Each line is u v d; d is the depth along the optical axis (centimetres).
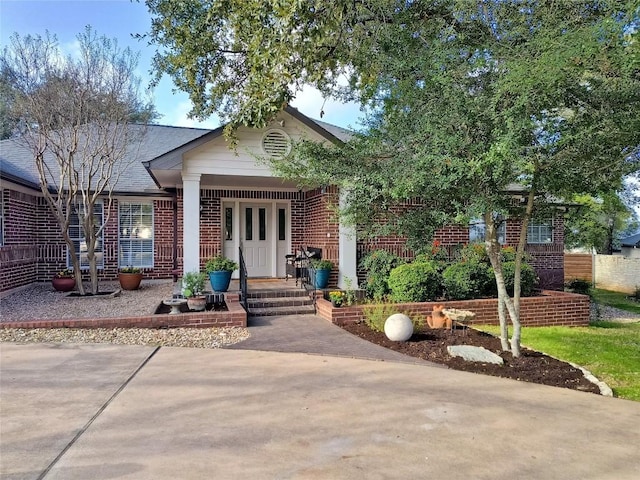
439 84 560
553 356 746
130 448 380
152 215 1462
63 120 1109
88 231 1166
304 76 684
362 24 628
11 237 1188
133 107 1250
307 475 339
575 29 480
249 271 1448
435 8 610
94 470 342
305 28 495
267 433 414
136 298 1127
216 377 587
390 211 698
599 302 1619
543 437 414
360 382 573
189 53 675
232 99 756
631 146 542
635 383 613
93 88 1129
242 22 521
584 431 430
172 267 1469
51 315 912
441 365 661
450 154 528
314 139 1140
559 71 449
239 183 1314
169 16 664
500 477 339
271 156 1104
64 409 468
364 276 1293
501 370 635
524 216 670
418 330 876
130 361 655
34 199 1346
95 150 1156
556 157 559
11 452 372
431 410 478
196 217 1079
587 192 621
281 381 572
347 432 419
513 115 488
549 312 1102
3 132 1536
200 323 878
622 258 1967
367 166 643
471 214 557
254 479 332
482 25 574
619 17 463
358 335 845
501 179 560
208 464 354
